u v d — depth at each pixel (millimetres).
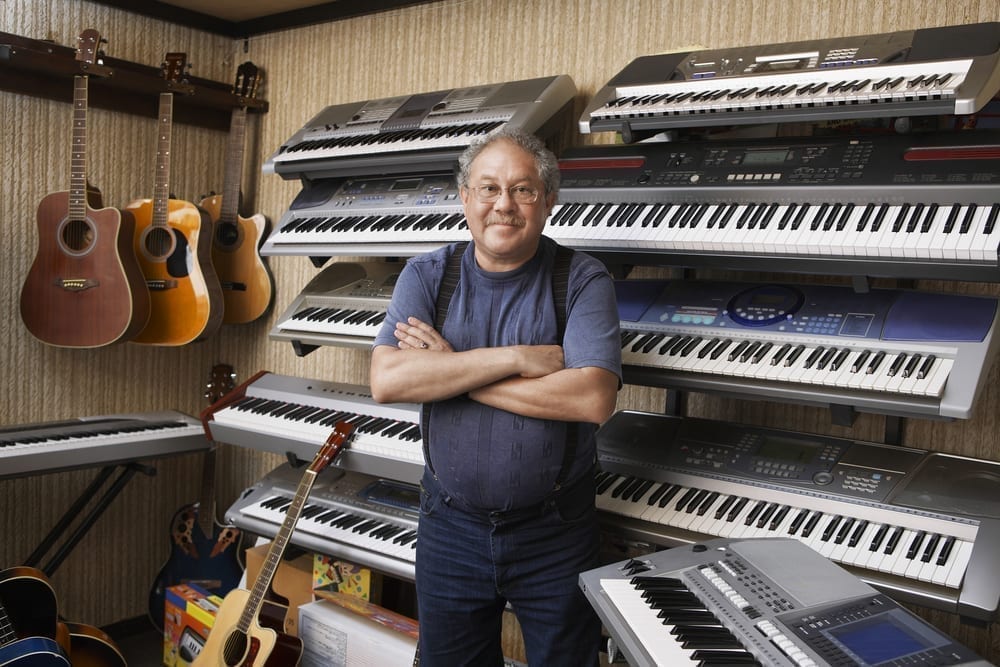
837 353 1935
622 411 2467
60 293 3211
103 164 3531
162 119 3385
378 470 2605
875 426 2354
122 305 3160
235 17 3791
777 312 2102
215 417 3004
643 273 2725
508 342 2010
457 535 2055
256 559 3125
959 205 1850
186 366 3906
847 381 1838
